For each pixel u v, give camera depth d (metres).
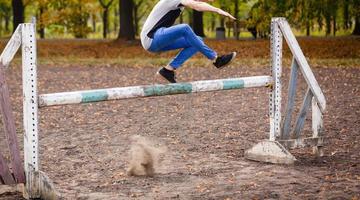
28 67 8.45
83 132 14.00
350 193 8.52
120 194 8.80
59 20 51.31
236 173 10.05
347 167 10.40
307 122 15.07
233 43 40.59
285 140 11.09
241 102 18.30
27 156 8.56
